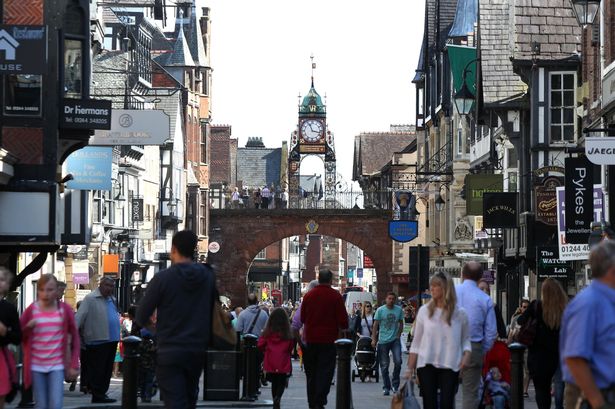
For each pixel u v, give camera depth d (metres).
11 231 51.19
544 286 33.44
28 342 29.56
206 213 156.88
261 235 159.25
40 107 51.81
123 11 131.62
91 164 65.25
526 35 78.69
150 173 127.12
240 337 45.38
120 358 61.91
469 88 98.94
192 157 151.75
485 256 105.50
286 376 41.09
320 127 181.12
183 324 23.09
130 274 106.06
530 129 80.81
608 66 56.09
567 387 23.56
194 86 151.25
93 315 43.09
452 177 118.56
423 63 142.75
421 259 59.78
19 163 51.59
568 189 53.22
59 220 52.53
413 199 133.12
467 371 31.69
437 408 28.95
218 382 45.16
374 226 157.88
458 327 28.66
